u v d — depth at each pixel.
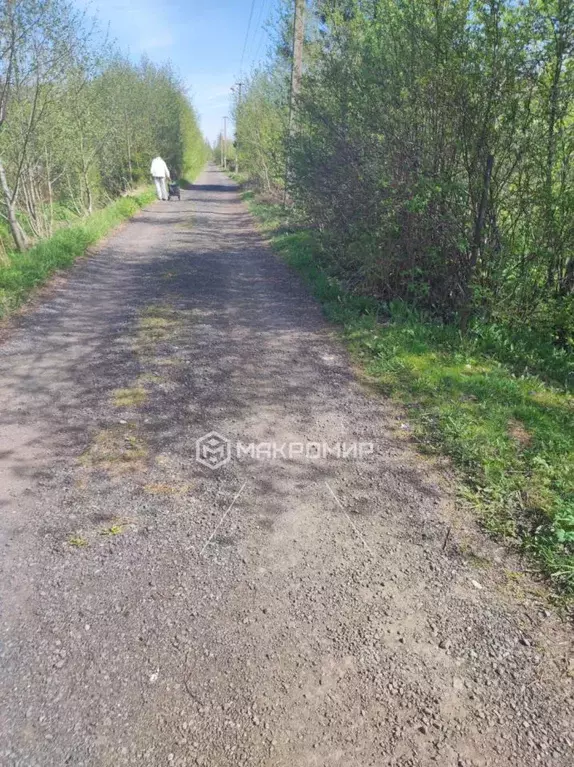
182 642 2.44
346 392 4.99
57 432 4.20
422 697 2.22
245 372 5.38
